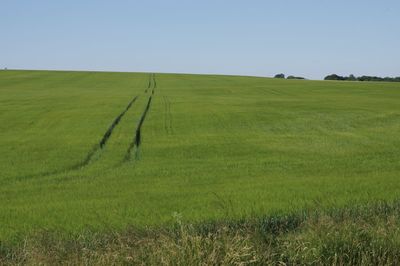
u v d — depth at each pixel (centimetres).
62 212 1255
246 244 797
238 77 11844
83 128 3303
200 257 755
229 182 1686
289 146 2620
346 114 4153
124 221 1117
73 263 761
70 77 10750
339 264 792
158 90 7262
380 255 808
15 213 1261
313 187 1496
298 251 812
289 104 5050
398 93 7150
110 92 6675
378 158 2230
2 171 1991
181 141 2812
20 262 798
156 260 759
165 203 1331
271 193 1407
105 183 1748
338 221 952
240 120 3744
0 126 3472
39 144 2695
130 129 3244
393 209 1083
